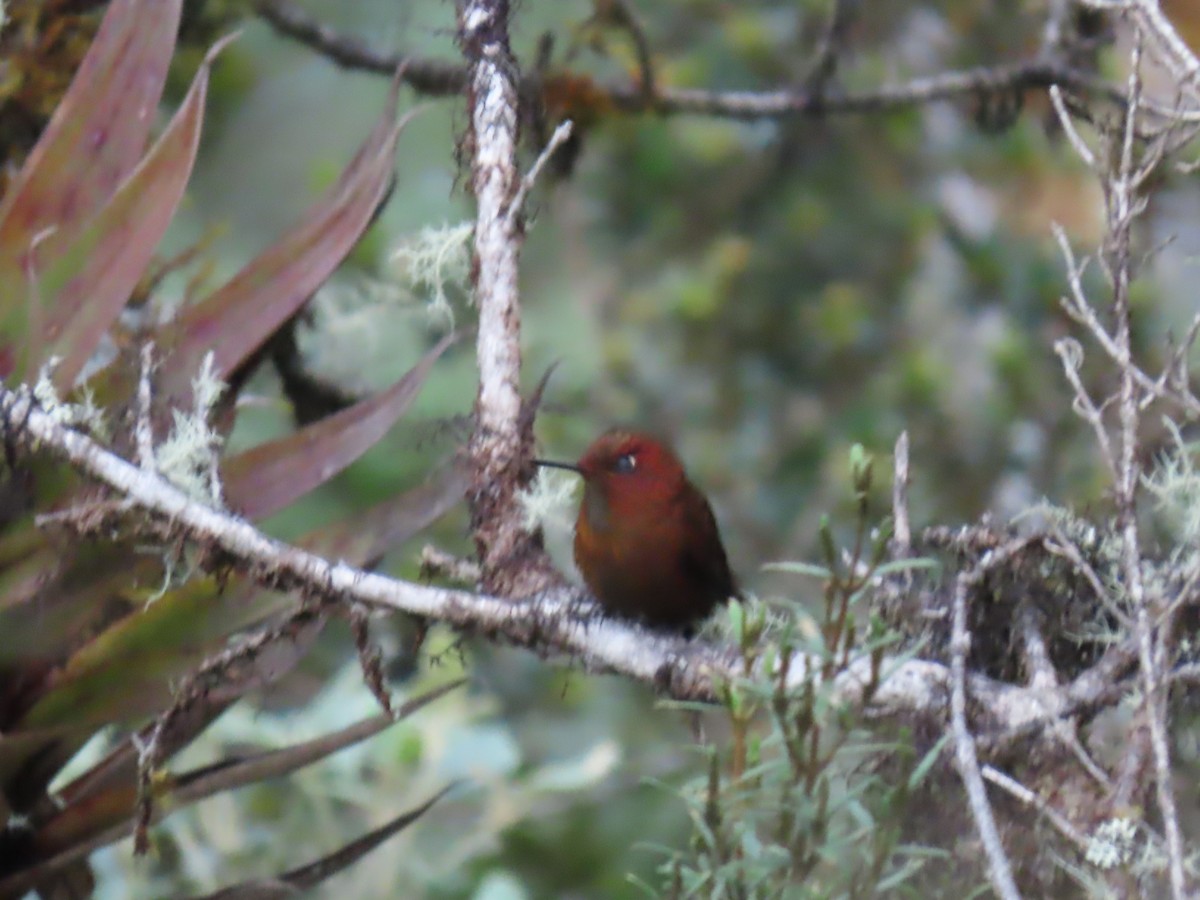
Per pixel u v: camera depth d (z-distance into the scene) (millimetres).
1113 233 5754
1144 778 5500
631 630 6422
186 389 6965
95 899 9648
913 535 6723
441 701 10805
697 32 14078
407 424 11391
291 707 10750
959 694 5438
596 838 11398
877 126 13883
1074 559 5652
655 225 14031
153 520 6023
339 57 11570
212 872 9961
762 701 5352
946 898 5629
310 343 11000
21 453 6062
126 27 7203
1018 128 13906
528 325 13711
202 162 13547
